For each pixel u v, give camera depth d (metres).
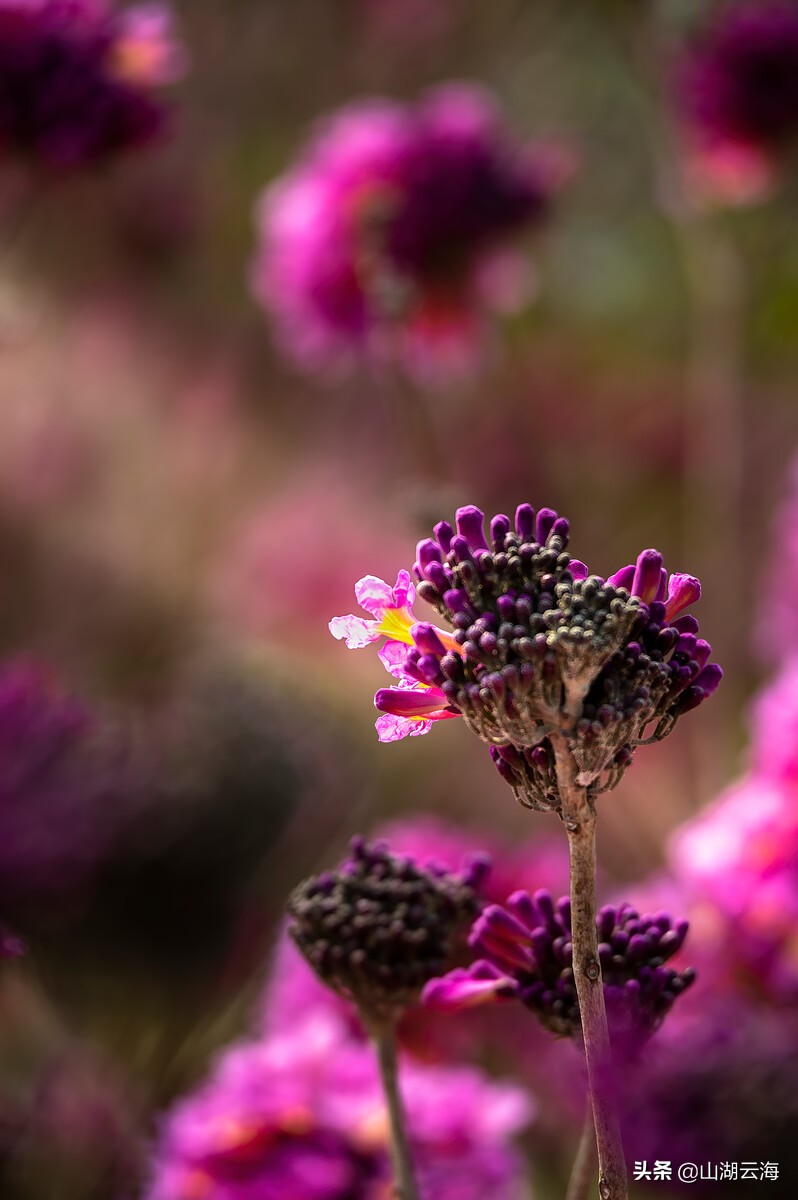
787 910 1.73
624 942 1.14
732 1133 1.24
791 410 3.72
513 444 3.66
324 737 1.67
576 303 3.83
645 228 3.98
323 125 3.56
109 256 3.33
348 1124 1.42
